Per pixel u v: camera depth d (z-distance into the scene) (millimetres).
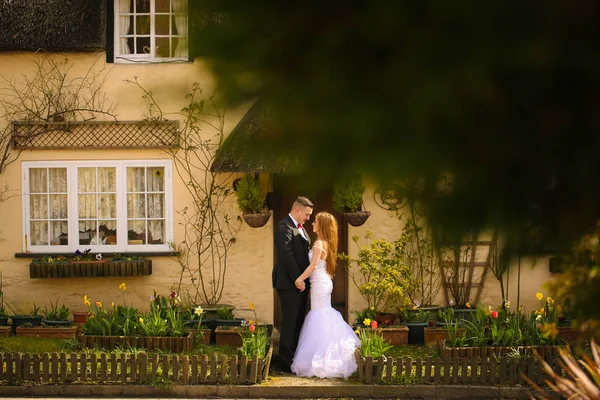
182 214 11914
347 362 9344
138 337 10195
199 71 1146
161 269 11961
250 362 9023
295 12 1075
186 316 11258
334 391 8898
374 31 1045
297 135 1125
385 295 11727
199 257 11898
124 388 8992
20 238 12008
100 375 9086
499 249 1186
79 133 11875
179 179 11891
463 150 1083
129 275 11688
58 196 12008
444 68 1027
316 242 9656
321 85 1083
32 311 11891
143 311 11930
